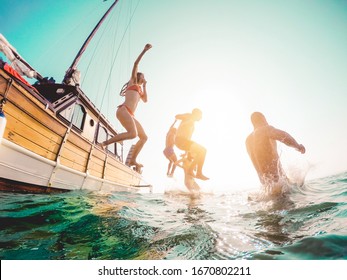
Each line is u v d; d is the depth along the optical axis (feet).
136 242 6.93
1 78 11.13
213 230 7.65
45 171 14.64
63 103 18.61
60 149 15.80
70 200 12.06
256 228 7.37
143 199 15.46
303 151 11.42
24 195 12.14
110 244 6.76
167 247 6.61
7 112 11.61
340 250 5.09
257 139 12.07
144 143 16.76
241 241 6.52
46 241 6.63
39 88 20.58
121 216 9.51
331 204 8.50
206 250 6.21
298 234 6.35
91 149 20.07
